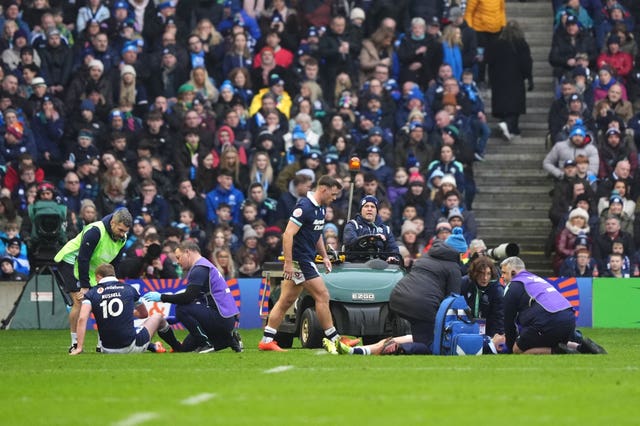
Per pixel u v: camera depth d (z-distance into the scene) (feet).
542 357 195.21
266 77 367.66
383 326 224.94
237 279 306.14
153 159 333.01
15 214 314.14
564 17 382.22
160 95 359.87
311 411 130.31
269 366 179.63
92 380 160.97
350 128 354.95
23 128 335.88
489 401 138.10
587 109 366.84
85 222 311.88
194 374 167.43
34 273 296.51
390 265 233.35
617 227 322.14
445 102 359.66
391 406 134.00
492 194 367.86
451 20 382.83
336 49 371.56
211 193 331.16
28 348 233.76
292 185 330.54
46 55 355.36
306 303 231.71
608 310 310.45
